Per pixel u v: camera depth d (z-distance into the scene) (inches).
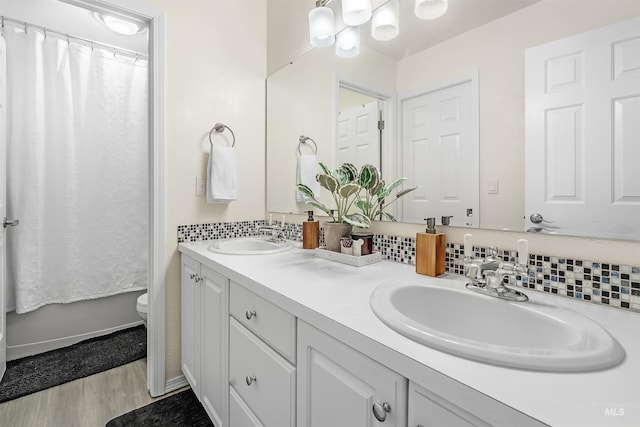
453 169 41.7
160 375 62.7
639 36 27.8
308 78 65.6
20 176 76.4
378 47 51.3
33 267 78.1
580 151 31.3
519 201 35.7
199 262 54.9
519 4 35.5
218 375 48.6
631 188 28.5
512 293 31.3
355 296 31.8
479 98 39.0
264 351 36.2
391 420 21.5
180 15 64.9
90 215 87.0
